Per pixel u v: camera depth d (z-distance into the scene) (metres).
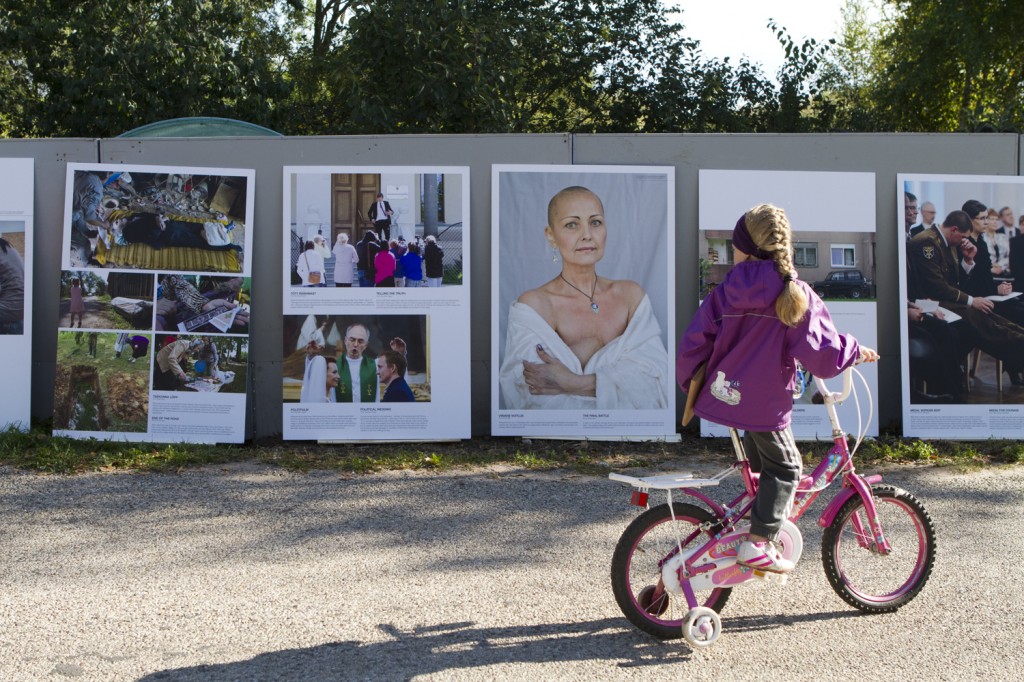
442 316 8.16
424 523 5.98
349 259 8.13
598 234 8.27
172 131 10.35
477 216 8.43
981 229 8.51
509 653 4.13
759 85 17.14
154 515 6.09
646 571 4.38
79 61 16.11
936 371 8.38
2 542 5.54
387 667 3.99
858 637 4.31
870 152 8.59
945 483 7.05
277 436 8.38
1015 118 20.84
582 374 8.22
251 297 8.32
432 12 13.73
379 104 13.53
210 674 3.91
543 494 6.66
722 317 4.07
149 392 7.97
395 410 8.09
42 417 8.48
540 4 18.00
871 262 8.46
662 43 17.97
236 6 17.66
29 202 8.23
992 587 4.93
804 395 8.30
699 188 8.44
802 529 5.88
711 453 7.91
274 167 8.35
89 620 4.45
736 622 4.47
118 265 8.04
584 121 18.44
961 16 20.22
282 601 4.70
